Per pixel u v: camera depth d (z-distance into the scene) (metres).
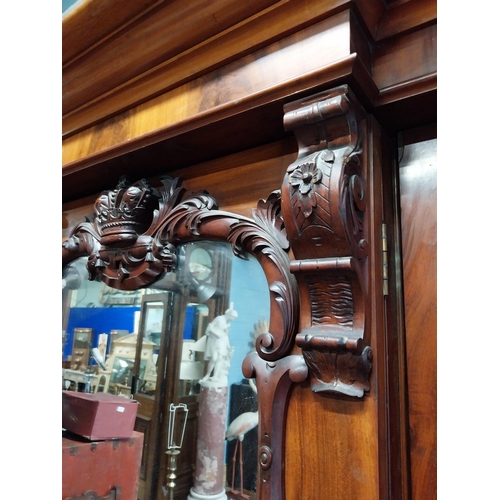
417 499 0.53
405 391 0.56
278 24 0.57
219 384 0.68
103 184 0.93
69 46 0.73
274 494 0.55
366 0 0.53
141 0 0.62
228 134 0.66
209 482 0.67
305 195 0.51
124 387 0.83
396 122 0.60
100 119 0.81
